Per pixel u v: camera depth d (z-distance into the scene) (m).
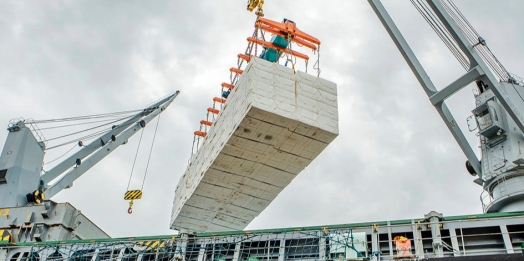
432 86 46.72
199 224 62.38
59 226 50.84
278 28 55.66
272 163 50.94
